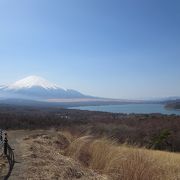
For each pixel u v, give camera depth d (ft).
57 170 31.50
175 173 34.78
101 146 43.37
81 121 178.70
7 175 31.60
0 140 66.95
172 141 115.96
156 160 38.93
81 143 47.09
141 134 118.01
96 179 30.30
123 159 34.91
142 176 31.71
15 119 190.49
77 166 33.78
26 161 38.09
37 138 69.77
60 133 75.46
